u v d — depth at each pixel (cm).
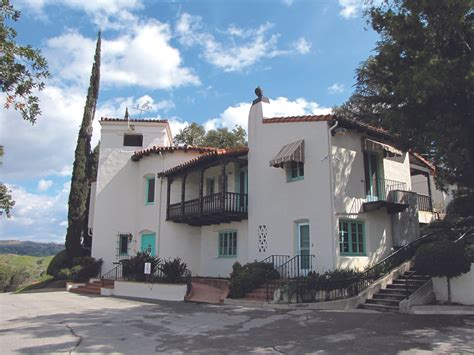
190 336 1104
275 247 1895
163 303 1795
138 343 1031
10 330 1226
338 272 1581
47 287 2697
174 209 2461
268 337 1073
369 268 1653
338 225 1712
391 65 1511
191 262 2464
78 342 1045
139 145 2948
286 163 1917
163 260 2422
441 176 1756
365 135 1927
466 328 1113
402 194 1983
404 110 1491
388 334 1070
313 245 1744
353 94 2925
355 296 1533
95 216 2773
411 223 2000
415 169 2519
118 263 2534
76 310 1627
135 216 2775
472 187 1702
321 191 1748
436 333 1066
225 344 1011
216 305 1669
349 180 1809
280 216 1898
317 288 1535
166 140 2950
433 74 1285
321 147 1783
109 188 2808
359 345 972
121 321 1343
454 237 1859
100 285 2406
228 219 2178
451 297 1410
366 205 1812
